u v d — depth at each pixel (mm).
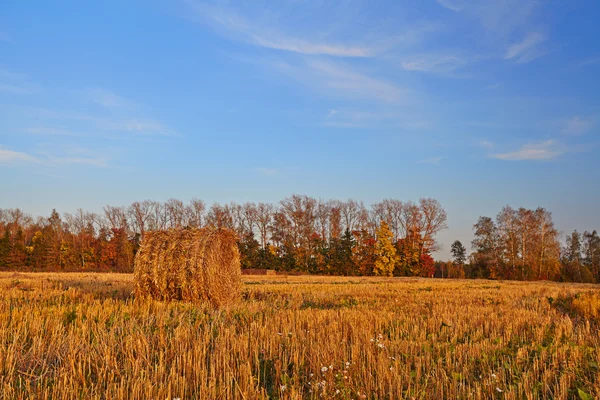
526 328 10312
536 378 6477
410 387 6102
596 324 11195
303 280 36812
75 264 65438
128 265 59406
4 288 16203
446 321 10688
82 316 9477
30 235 74938
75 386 5531
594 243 68312
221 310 11820
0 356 6344
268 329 8734
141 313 10359
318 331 8844
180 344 7348
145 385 5562
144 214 71750
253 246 66375
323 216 73312
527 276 62031
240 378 6117
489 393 5969
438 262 75812
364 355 7156
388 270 61781
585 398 5531
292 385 5848
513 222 65375
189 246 13469
